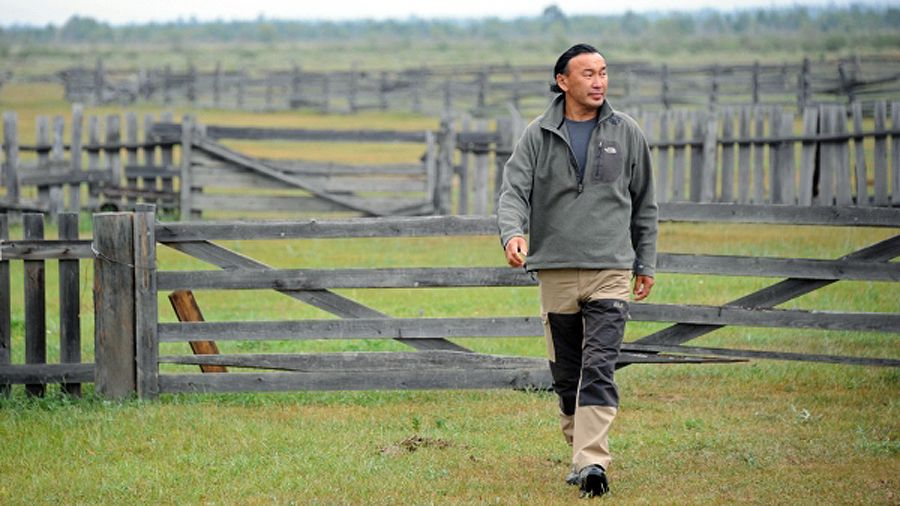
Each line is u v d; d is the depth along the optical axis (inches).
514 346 663.8
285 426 482.0
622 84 3014.3
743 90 2839.6
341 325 523.2
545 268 383.9
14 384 549.6
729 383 553.9
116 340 523.2
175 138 1321.4
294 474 410.9
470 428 476.4
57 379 531.2
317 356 526.0
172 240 521.3
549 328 392.5
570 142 379.6
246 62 5644.7
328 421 490.6
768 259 509.0
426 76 3272.6
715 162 1230.3
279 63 5580.7
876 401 511.8
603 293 380.2
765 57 5477.4
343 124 2807.6
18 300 869.8
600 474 370.3
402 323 522.3
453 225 513.0
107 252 520.4
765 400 518.6
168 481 404.8
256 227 519.8
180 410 503.5
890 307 727.1
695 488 386.6
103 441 457.7
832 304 737.6
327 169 1317.7
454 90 3149.6
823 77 2839.6
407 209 1326.3
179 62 5708.7
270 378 521.3
